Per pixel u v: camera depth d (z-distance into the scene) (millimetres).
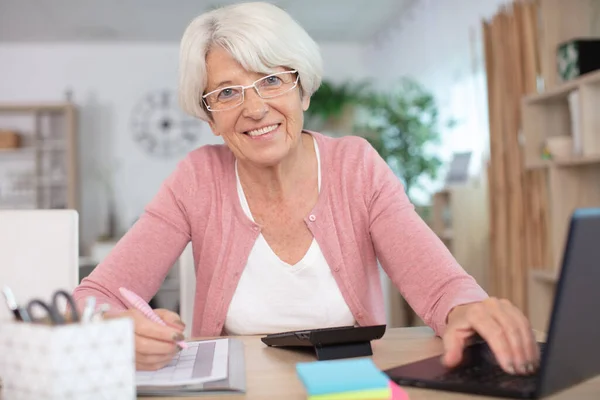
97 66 7242
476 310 876
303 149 1386
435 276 1119
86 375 643
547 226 3119
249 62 1205
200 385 809
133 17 6223
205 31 1246
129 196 7230
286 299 1320
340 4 5859
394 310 4301
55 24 6414
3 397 679
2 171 6945
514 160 3354
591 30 3012
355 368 725
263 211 1354
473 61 4219
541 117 3111
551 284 3102
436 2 5258
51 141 6859
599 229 643
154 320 922
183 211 1389
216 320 1333
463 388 758
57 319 674
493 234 3594
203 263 1393
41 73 7188
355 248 1347
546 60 3004
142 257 1318
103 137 7227
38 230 1454
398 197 1344
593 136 2605
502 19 3471
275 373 903
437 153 5289
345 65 7492
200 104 1318
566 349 678
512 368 786
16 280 1433
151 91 7281
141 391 806
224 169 1399
